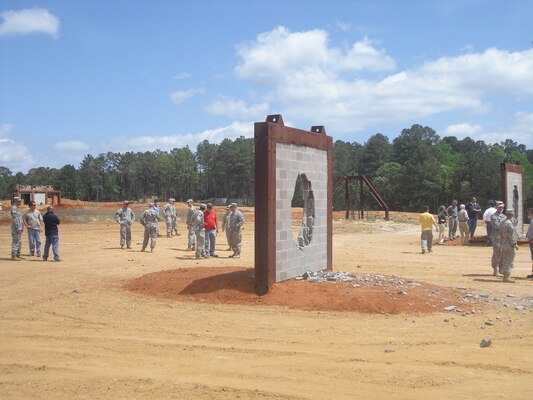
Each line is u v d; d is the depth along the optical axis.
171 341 8.79
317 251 14.99
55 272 16.31
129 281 14.55
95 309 11.23
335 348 8.39
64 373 7.12
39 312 10.98
